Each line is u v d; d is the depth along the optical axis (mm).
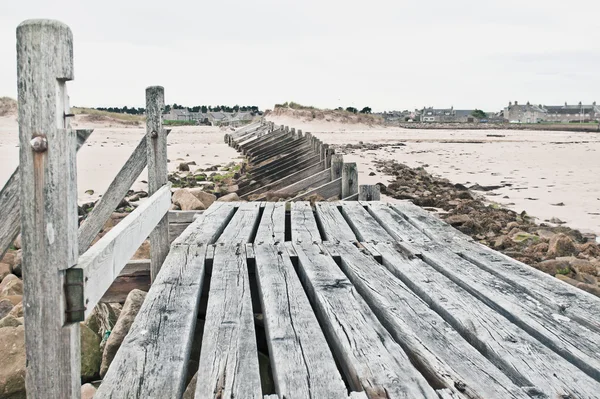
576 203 13758
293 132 23891
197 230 5855
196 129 73438
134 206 12094
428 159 27719
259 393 2510
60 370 2301
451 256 4840
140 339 3111
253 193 13195
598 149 36469
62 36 2180
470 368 2758
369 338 3092
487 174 20766
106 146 34844
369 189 8617
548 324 3320
